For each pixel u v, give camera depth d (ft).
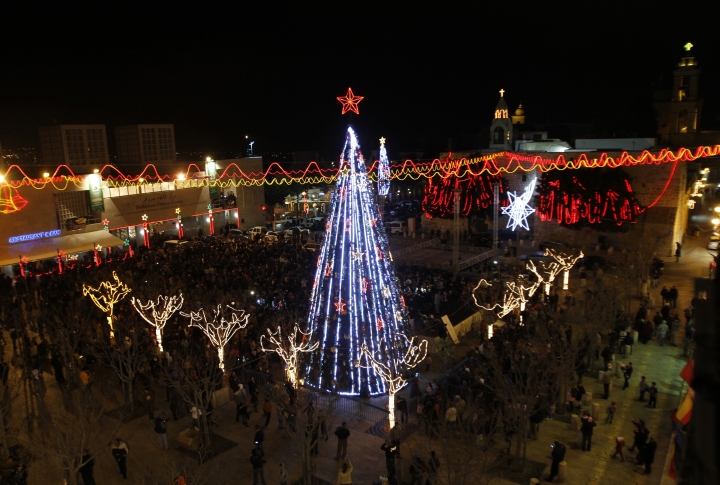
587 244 161.79
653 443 55.67
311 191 272.10
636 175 159.43
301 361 77.87
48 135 181.98
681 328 97.96
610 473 56.95
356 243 74.23
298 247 149.69
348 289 75.05
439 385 70.69
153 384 80.02
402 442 63.16
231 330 86.02
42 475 57.57
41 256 138.41
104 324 89.81
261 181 224.12
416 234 195.42
